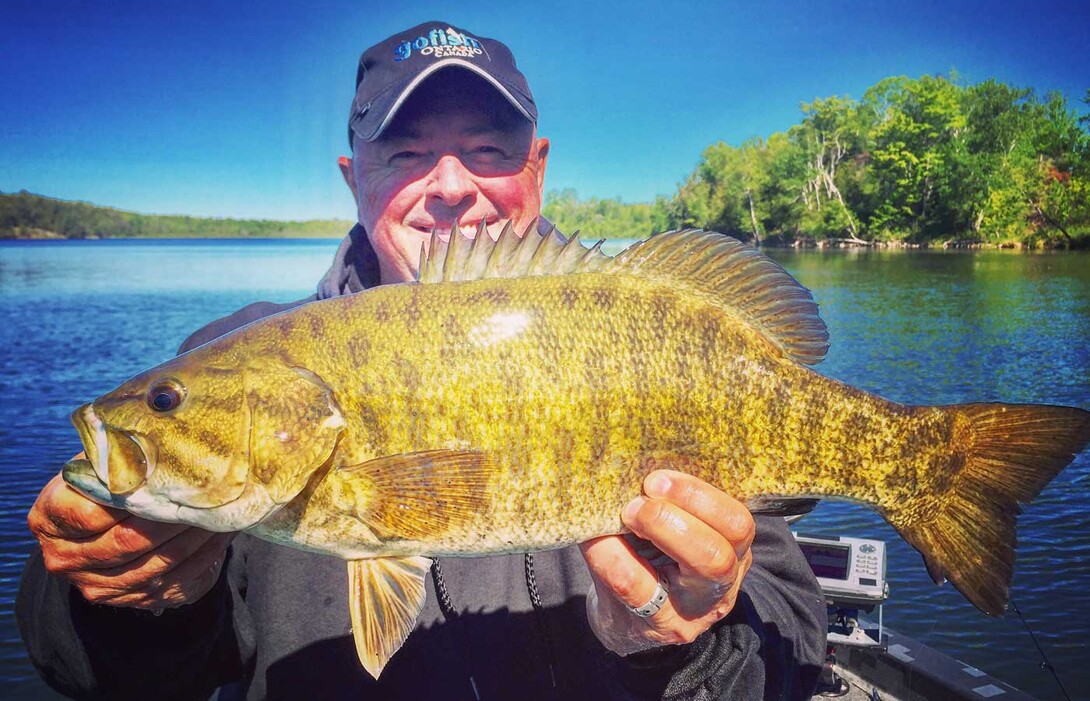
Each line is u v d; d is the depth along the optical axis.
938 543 0.43
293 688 0.50
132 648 0.43
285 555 0.52
